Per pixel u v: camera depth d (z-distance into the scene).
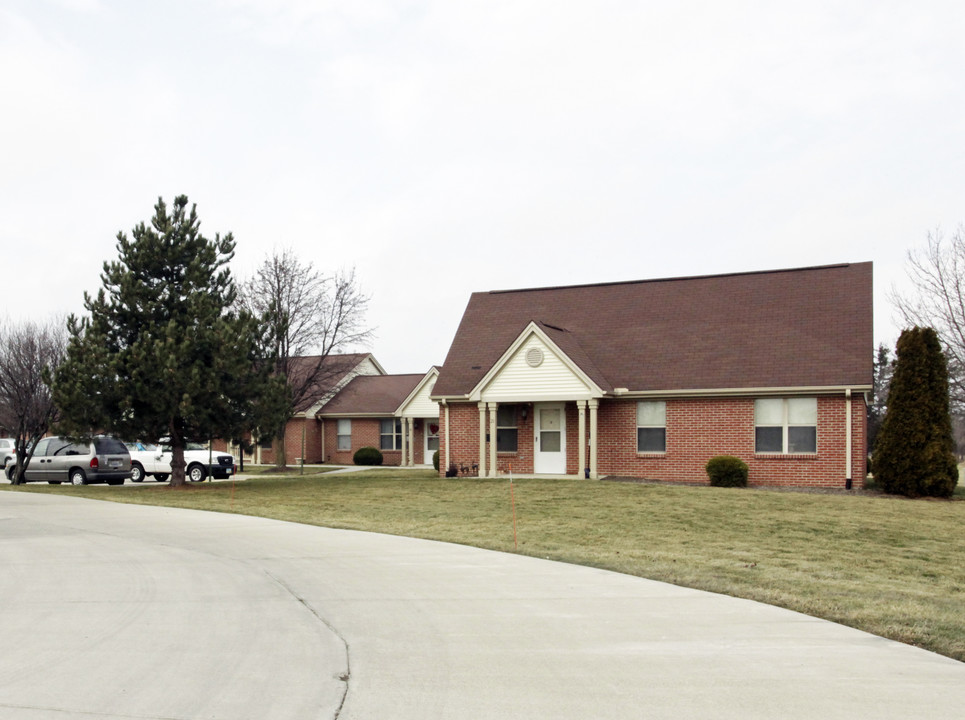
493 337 32.34
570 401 28.77
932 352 24.48
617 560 12.95
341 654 7.70
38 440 31.52
